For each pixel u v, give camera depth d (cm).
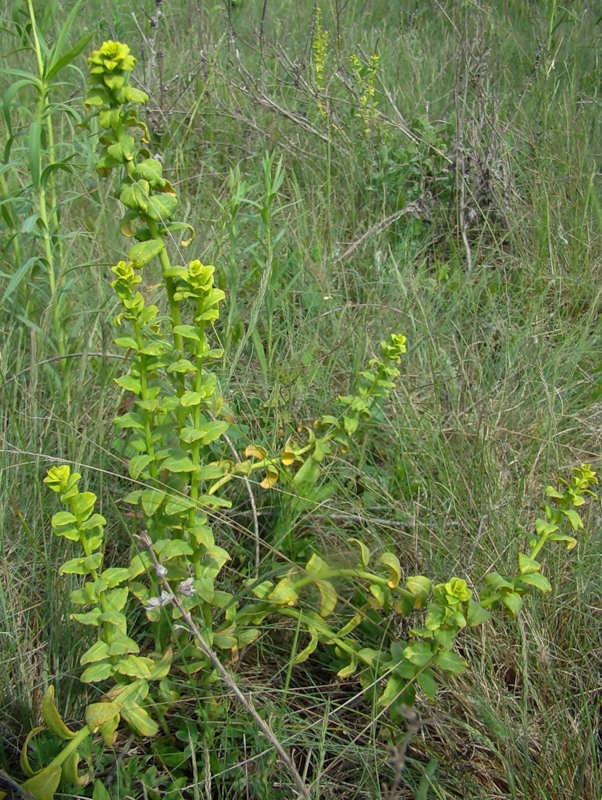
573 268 359
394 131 438
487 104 419
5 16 489
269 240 281
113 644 162
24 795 157
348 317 311
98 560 160
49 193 303
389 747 164
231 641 184
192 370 160
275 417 254
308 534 235
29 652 197
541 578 169
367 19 606
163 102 439
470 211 386
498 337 328
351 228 392
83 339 274
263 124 453
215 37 541
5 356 261
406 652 168
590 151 410
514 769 182
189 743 181
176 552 168
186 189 394
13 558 220
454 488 242
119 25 505
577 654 208
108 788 177
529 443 271
